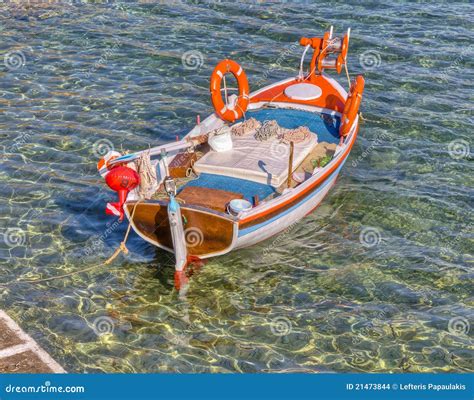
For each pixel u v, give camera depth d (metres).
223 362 12.52
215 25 27.69
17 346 12.49
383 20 28.09
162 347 12.84
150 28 27.44
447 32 26.92
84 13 28.94
